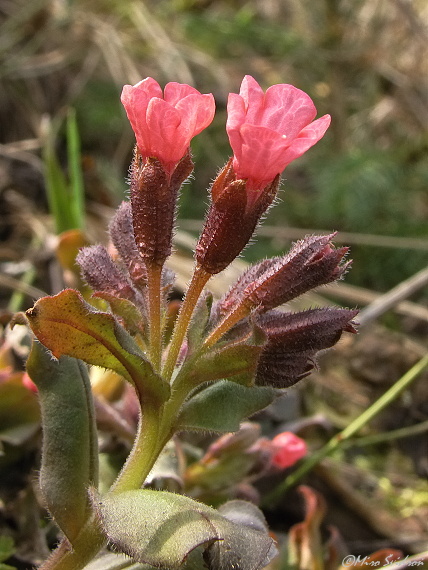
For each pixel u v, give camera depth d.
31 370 0.07
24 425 0.10
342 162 0.19
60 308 0.06
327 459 0.13
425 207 0.21
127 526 0.06
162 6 0.25
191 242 0.16
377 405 0.11
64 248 0.12
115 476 0.09
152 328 0.07
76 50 0.22
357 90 0.24
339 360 0.15
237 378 0.06
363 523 0.12
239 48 0.24
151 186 0.06
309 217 0.20
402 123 0.23
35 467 0.10
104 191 0.18
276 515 0.12
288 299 0.06
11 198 0.17
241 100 0.06
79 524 0.07
